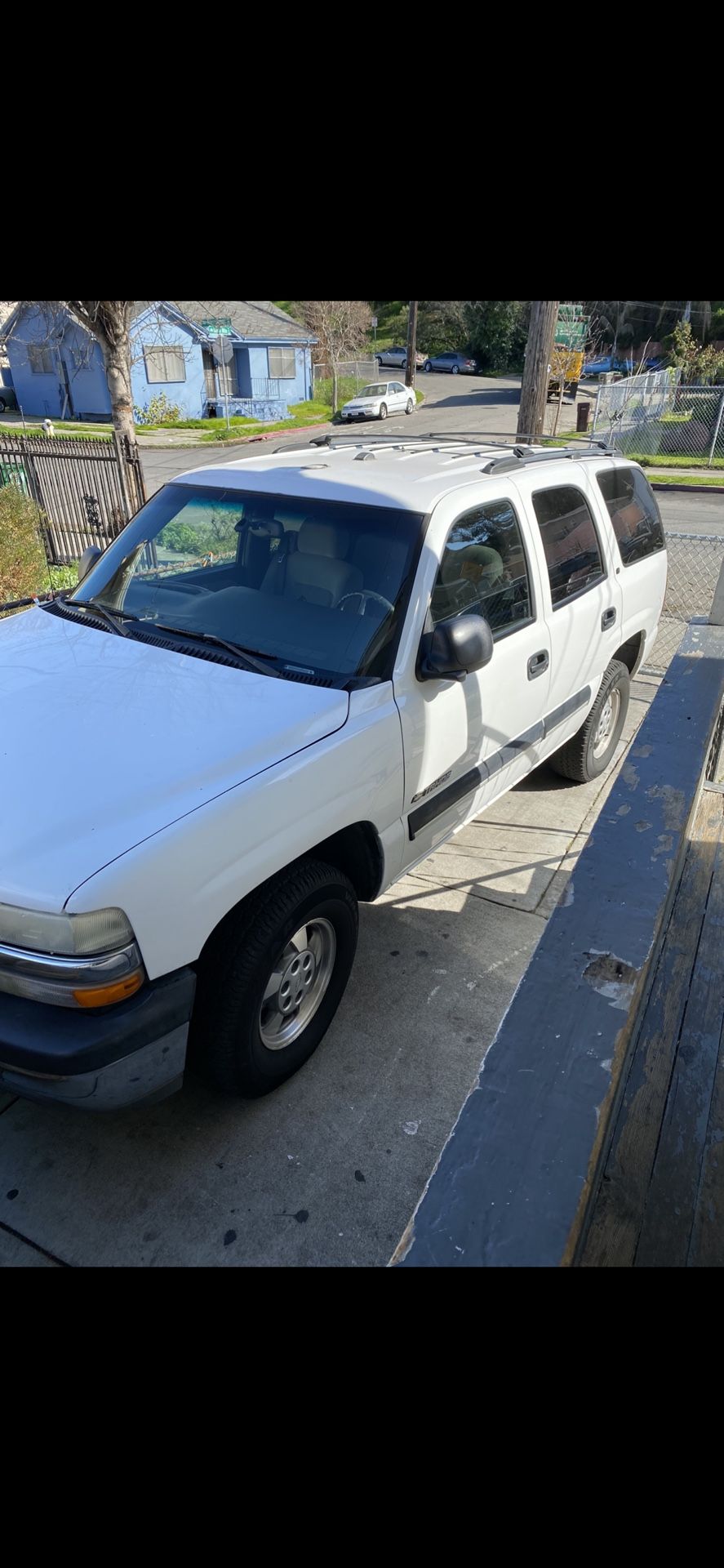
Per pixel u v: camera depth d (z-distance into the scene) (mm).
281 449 4602
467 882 4520
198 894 2486
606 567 4930
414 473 3910
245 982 2727
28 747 2730
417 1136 3049
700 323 46062
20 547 8227
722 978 2627
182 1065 2596
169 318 32594
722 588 4566
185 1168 2910
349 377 45500
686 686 3422
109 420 33312
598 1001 1654
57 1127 3080
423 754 3408
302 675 3176
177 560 3805
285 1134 3047
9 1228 2697
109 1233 2686
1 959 2363
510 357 57062
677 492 19922
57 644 3420
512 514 4039
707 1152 2061
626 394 24281
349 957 3320
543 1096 1464
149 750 2709
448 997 3709
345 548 3482
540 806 5332
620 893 1975
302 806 2805
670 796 2414
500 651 3846
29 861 2344
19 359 32562
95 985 2314
